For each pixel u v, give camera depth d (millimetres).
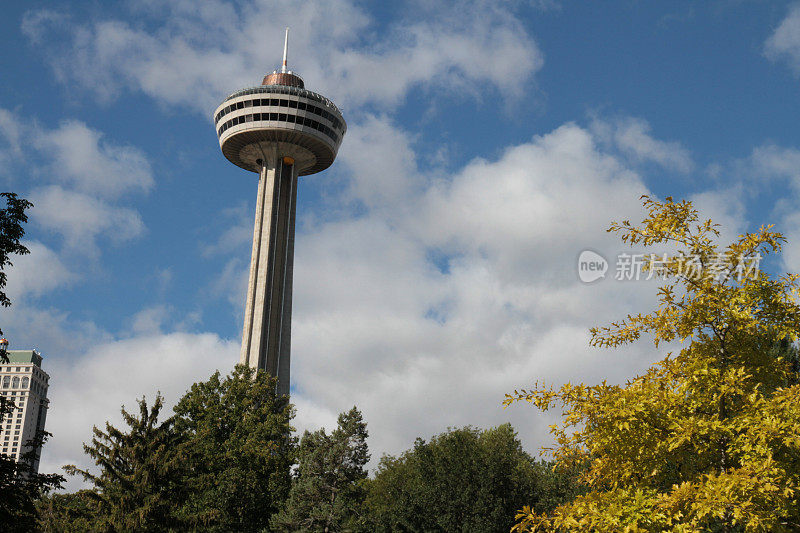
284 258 159875
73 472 53094
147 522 51094
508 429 82312
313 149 169875
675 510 13180
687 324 15484
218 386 76750
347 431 66312
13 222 33062
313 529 60812
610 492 14008
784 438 13141
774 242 14859
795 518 13594
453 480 60656
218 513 55594
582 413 14680
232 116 166125
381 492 82125
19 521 35469
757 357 15352
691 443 14492
